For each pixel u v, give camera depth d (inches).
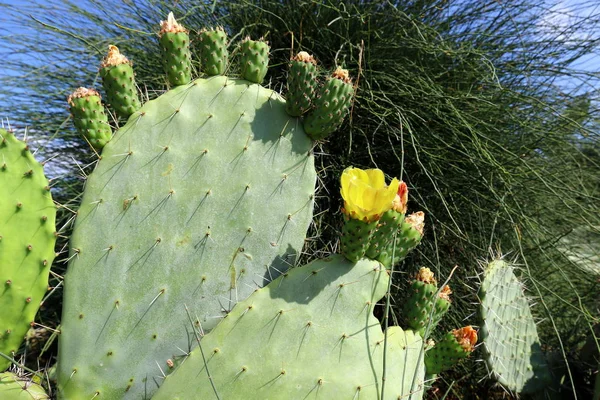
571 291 53.3
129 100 34.8
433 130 49.8
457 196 49.9
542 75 54.5
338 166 48.9
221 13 56.9
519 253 49.3
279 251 34.2
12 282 32.9
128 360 32.6
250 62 35.4
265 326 31.5
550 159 54.3
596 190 59.2
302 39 53.7
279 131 34.9
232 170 34.3
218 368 31.1
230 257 33.8
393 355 31.9
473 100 51.8
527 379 41.9
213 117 34.7
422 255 47.4
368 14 51.5
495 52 54.6
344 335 31.4
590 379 44.9
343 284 32.0
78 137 56.8
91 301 32.9
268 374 30.8
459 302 48.1
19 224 33.1
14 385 32.3
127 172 34.0
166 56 35.2
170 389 31.1
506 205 47.5
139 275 33.2
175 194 33.9
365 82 50.0
